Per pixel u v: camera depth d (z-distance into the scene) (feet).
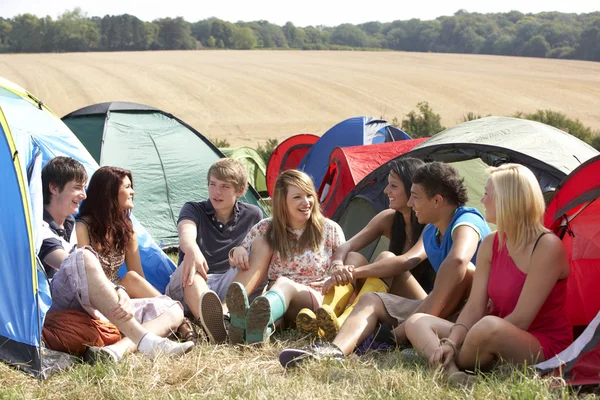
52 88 164.35
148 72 198.80
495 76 199.21
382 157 28.07
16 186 13.48
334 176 29.81
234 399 11.45
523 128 20.30
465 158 19.72
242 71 207.92
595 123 122.52
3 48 380.58
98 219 16.03
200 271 16.25
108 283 13.79
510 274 12.59
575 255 14.97
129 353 13.66
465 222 14.56
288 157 43.86
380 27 529.45
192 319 16.65
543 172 18.34
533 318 12.16
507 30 409.69
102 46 398.42
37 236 14.24
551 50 362.33
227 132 118.01
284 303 14.90
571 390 11.14
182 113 139.54
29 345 13.01
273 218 16.34
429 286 16.72
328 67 226.99
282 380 12.19
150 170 29.45
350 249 16.52
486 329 11.74
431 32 450.30
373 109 146.82
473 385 11.28
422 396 11.16
